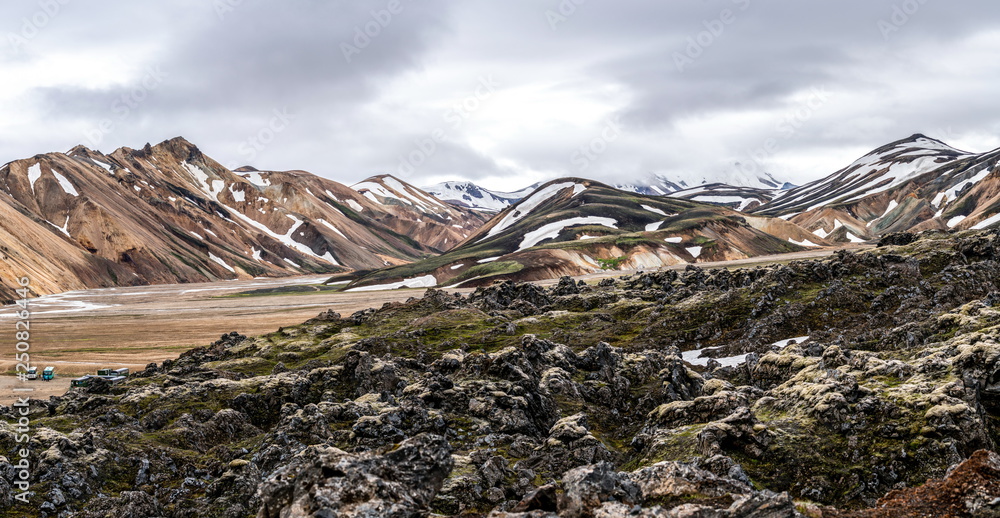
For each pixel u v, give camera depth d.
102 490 58.94
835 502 50.44
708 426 58.44
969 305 92.31
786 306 127.31
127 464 63.50
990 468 34.75
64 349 176.88
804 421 60.12
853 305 124.44
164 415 80.00
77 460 60.72
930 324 93.75
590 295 169.25
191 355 139.50
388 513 28.48
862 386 63.12
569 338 133.00
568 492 32.12
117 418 78.00
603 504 30.72
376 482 30.14
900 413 57.19
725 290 148.62
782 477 53.19
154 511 55.75
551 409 77.31
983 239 140.75
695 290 157.75
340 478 29.92
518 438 65.62
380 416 67.06
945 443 52.19
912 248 149.38
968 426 53.19
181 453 68.06
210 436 75.38
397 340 131.50
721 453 55.28
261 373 118.25
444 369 90.50
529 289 177.00
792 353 88.25
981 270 130.75
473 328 143.38
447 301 169.38
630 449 65.88
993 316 85.56
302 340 143.25
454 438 66.00
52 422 77.94
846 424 57.69
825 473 52.88
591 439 60.75
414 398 75.38
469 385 79.75
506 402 74.19
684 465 37.56
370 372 91.25
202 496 58.28
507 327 137.88
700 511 29.75
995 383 60.91
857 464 53.38
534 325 145.12
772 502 29.25
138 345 184.50
